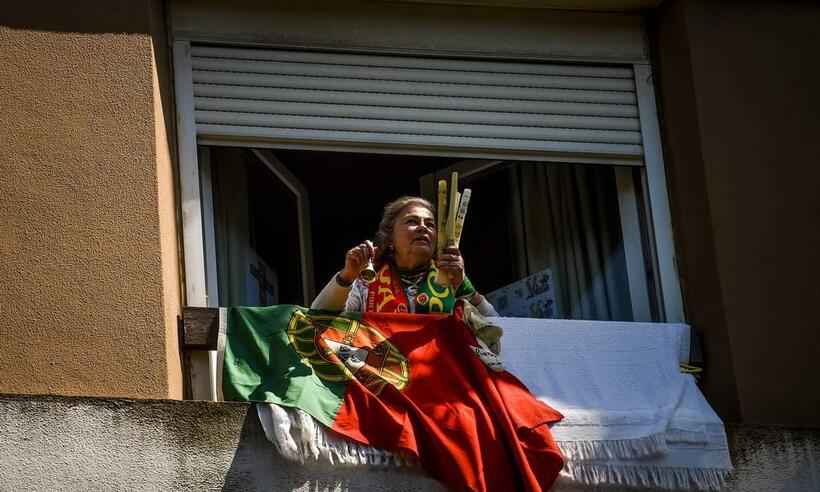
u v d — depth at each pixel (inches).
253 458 368.8
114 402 365.4
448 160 464.1
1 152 397.1
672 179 457.1
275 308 397.7
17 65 406.3
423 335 394.9
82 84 407.2
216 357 402.3
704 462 398.3
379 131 449.4
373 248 395.5
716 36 460.1
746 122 451.8
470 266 462.3
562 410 395.9
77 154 400.2
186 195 427.8
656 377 416.5
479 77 460.1
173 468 364.2
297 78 448.5
